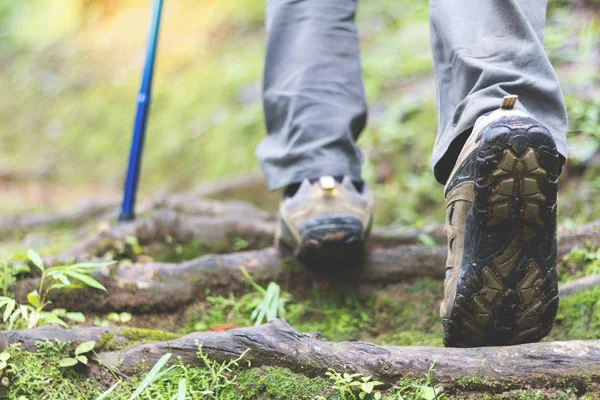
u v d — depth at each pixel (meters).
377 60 4.11
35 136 6.01
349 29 1.82
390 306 1.88
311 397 1.19
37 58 7.38
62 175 5.25
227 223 2.31
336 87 1.78
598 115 2.67
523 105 1.26
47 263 1.73
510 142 1.09
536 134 1.09
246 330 1.28
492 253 1.19
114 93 6.01
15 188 4.92
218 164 4.30
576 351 1.23
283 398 1.20
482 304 1.23
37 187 4.97
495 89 1.25
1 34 8.23
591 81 2.87
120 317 1.72
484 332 1.27
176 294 1.82
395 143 3.22
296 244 1.81
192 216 2.43
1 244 3.04
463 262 1.23
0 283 1.61
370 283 1.97
